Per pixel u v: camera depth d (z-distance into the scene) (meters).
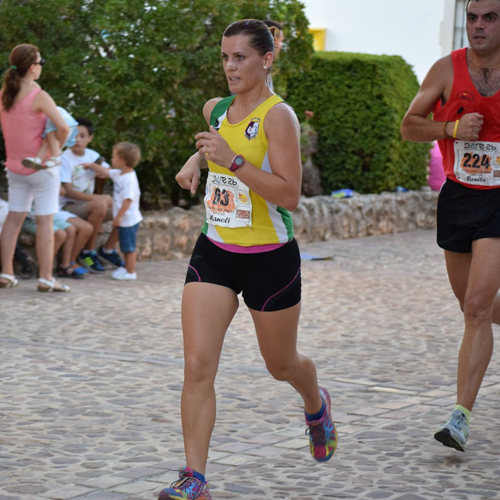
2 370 10.70
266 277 6.70
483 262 8.23
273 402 9.62
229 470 7.52
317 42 34.72
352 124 28.91
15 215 16.44
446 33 32.59
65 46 20.78
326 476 7.39
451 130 8.33
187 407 6.43
